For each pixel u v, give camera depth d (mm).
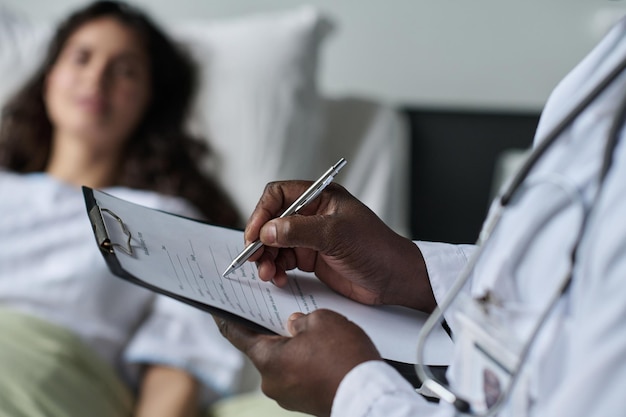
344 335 667
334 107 2100
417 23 2107
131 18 2012
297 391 674
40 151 2014
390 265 804
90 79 1892
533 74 2051
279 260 829
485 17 2053
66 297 1645
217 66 2057
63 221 1743
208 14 2279
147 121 2002
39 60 2135
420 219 2166
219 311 732
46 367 1422
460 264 820
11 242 1704
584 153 550
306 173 2006
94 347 1626
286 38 2051
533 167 561
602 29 1957
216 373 1558
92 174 1943
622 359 485
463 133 2119
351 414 617
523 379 553
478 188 2133
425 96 2137
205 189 1923
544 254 563
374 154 2025
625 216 493
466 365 601
